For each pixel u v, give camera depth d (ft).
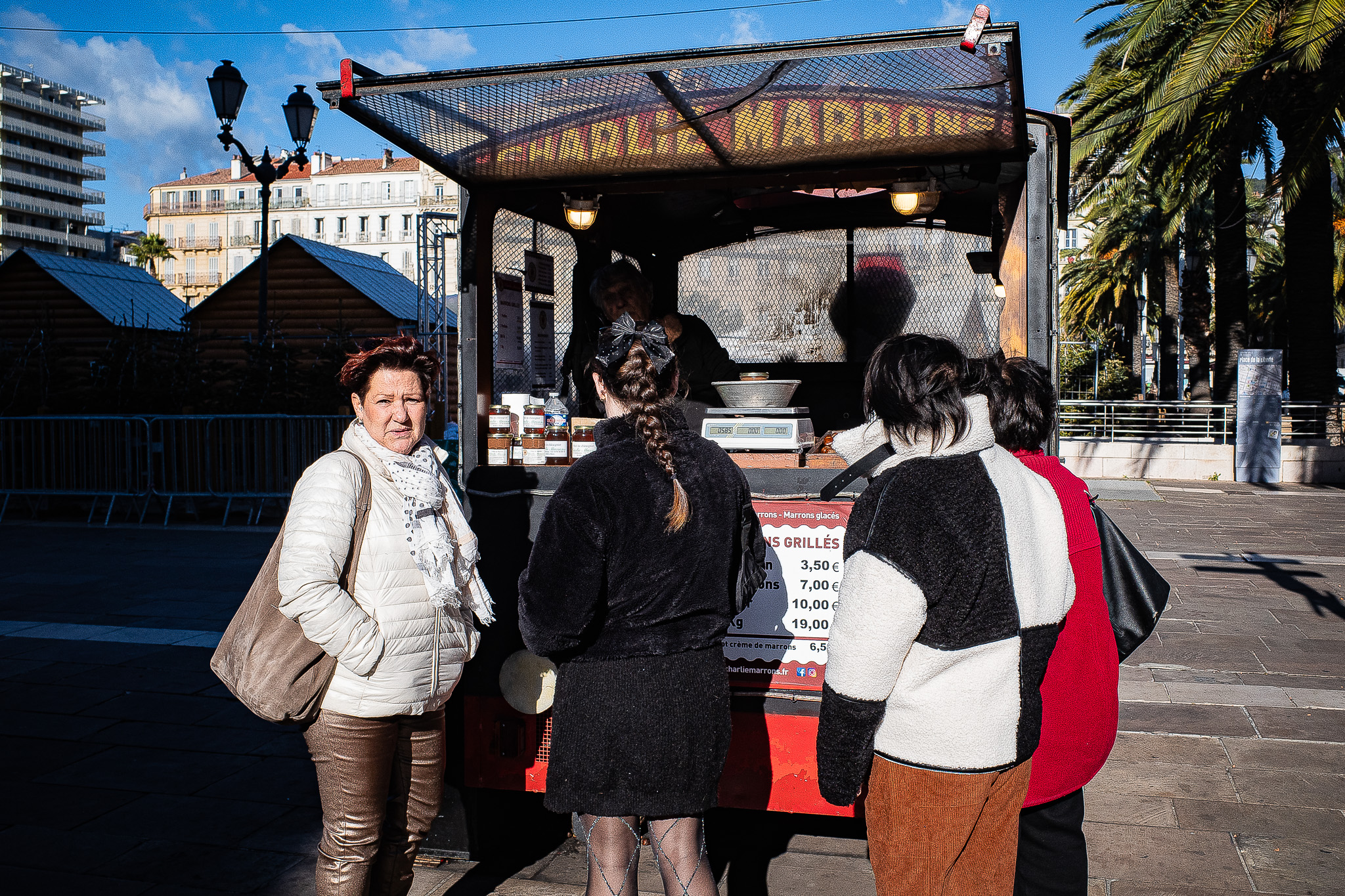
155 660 18.90
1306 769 13.57
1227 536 37.06
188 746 14.47
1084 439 60.95
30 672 18.13
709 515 7.11
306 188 305.32
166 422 37.65
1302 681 17.95
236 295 65.41
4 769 13.55
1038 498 6.47
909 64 8.25
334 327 63.57
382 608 7.74
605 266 13.66
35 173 362.74
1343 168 74.54
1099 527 8.32
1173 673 18.53
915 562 5.83
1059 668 7.23
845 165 10.61
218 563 29.50
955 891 6.35
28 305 65.05
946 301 15.51
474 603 8.52
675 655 6.93
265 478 37.35
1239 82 41.27
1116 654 7.77
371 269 70.13
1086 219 112.06
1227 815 12.07
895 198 11.33
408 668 7.84
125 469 37.58
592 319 13.60
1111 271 115.44
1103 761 7.41
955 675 5.99
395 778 8.39
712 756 7.04
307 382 40.91
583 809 6.86
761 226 15.71
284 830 11.68
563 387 13.34
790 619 9.89
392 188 299.38
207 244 308.60
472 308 11.00
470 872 10.67
